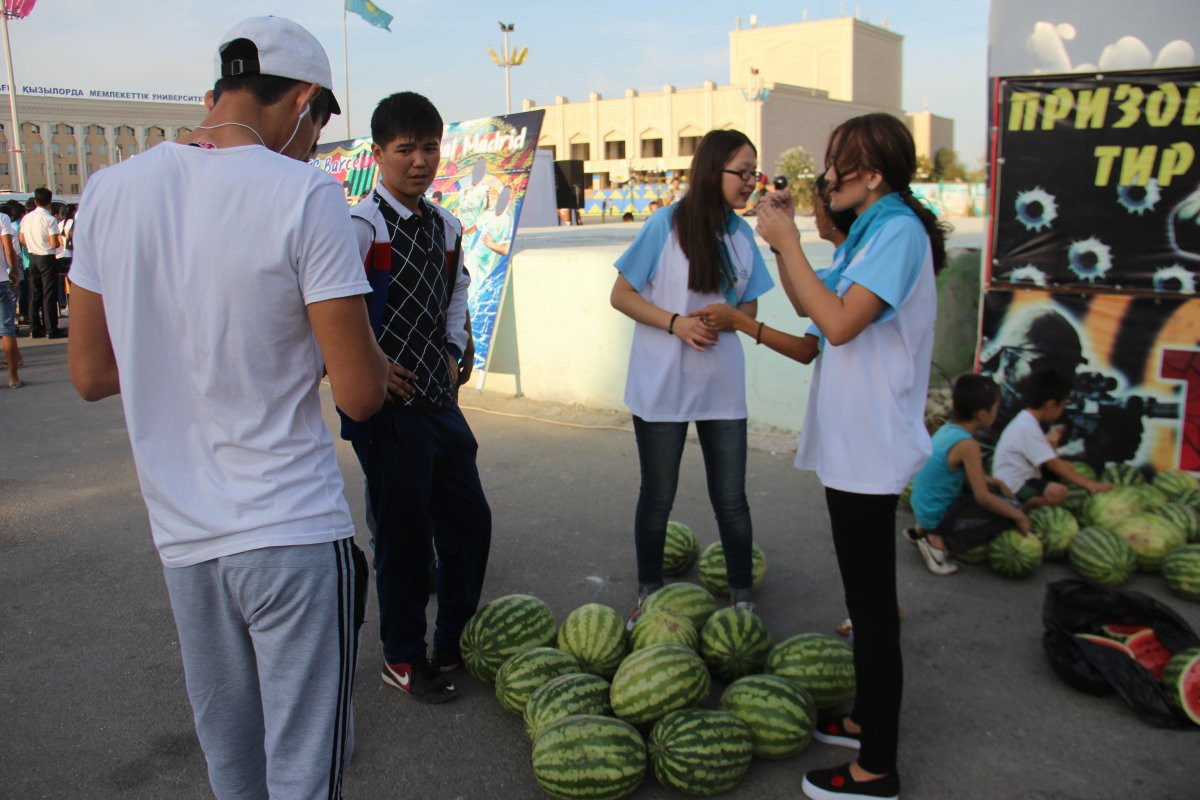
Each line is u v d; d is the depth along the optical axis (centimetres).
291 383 212
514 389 895
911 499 536
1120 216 596
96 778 328
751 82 5756
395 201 349
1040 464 555
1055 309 624
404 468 350
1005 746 337
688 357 409
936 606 454
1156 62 570
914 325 290
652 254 409
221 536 207
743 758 311
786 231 293
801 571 494
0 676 400
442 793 317
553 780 300
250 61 214
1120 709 360
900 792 311
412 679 375
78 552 542
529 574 496
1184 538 496
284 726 219
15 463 737
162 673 402
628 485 639
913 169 294
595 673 374
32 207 1647
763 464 669
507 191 888
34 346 1405
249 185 202
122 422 875
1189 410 592
